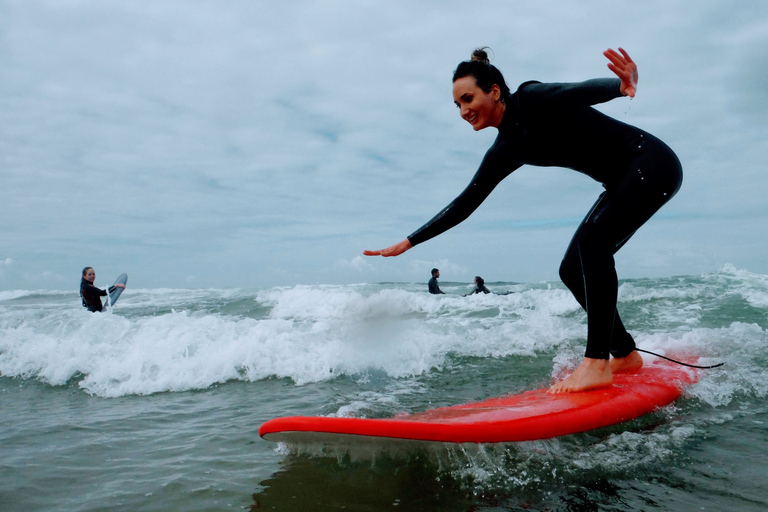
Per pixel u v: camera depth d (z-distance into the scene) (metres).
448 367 3.76
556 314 7.02
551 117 2.34
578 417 2.13
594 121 2.42
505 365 3.74
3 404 3.21
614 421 2.23
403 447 1.95
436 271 11.52
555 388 2.55
